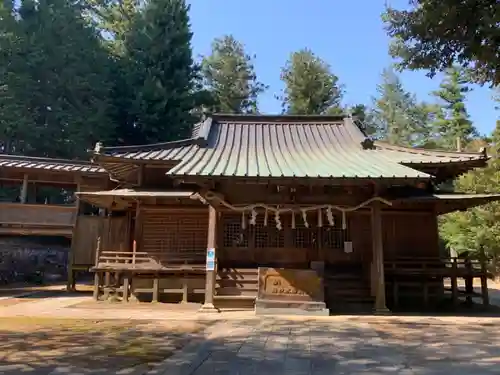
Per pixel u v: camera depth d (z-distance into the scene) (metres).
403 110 49.84
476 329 9.31
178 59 31.61
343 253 15.20
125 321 10.33
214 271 12.28
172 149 16.16
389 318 11.03
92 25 34.81
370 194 12.16
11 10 27.77
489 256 25.12
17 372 5.66
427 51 8.95
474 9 7.75
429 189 15.13
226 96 44.38
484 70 8.73
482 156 13.91
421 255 15.17
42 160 19.41
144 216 15.70
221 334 8.64
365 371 5.85
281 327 9.49
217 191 11.87
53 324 9.75
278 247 15.31
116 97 31.39
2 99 25.02
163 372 5.79
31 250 25.73
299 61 40.97
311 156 14.52
